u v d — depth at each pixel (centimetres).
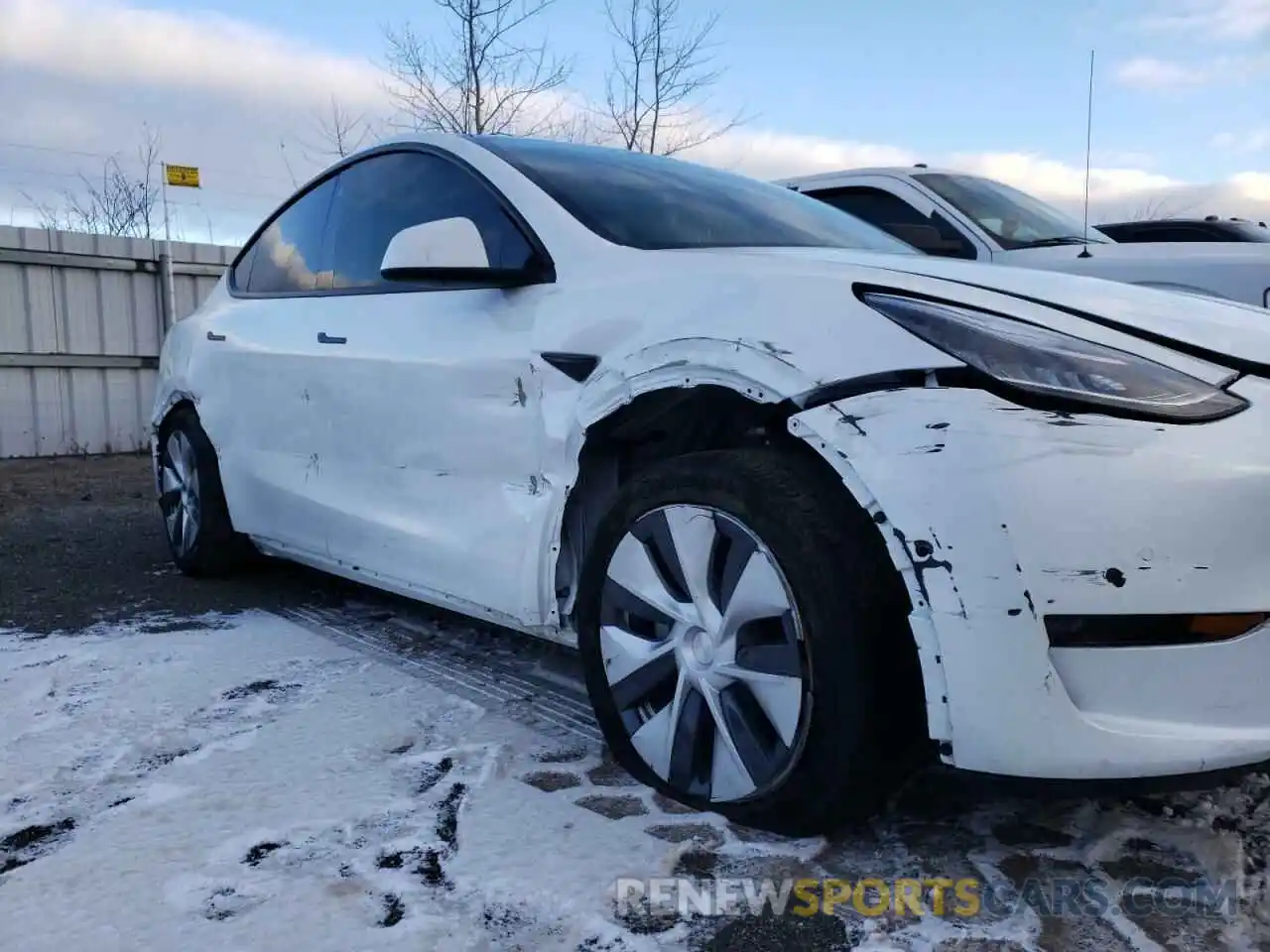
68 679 296
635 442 253
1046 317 192
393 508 304
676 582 214
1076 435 174
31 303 857
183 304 952
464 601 278
